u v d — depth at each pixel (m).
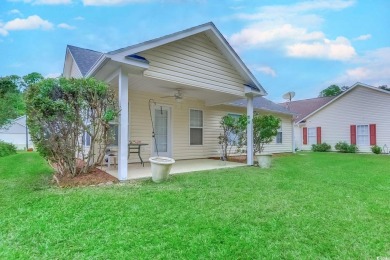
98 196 4.10
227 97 9.48
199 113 10.93
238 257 2.33
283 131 16.09
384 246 2.60
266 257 2.35
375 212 3.62
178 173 6.50
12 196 4.13
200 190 4.65
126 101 5.47
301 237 2.77
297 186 5.22
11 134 25.89
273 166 8.55
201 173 6.56
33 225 2.96
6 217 3.21
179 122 10.06
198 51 7.05
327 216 3.42
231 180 5.66
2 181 5.39
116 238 2.66
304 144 21.20
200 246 2.51
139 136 8.77
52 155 5.29
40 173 6.45
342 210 3.68
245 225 3.05
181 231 2.84
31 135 5.09
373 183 5.73
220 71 7.69
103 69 5.90
